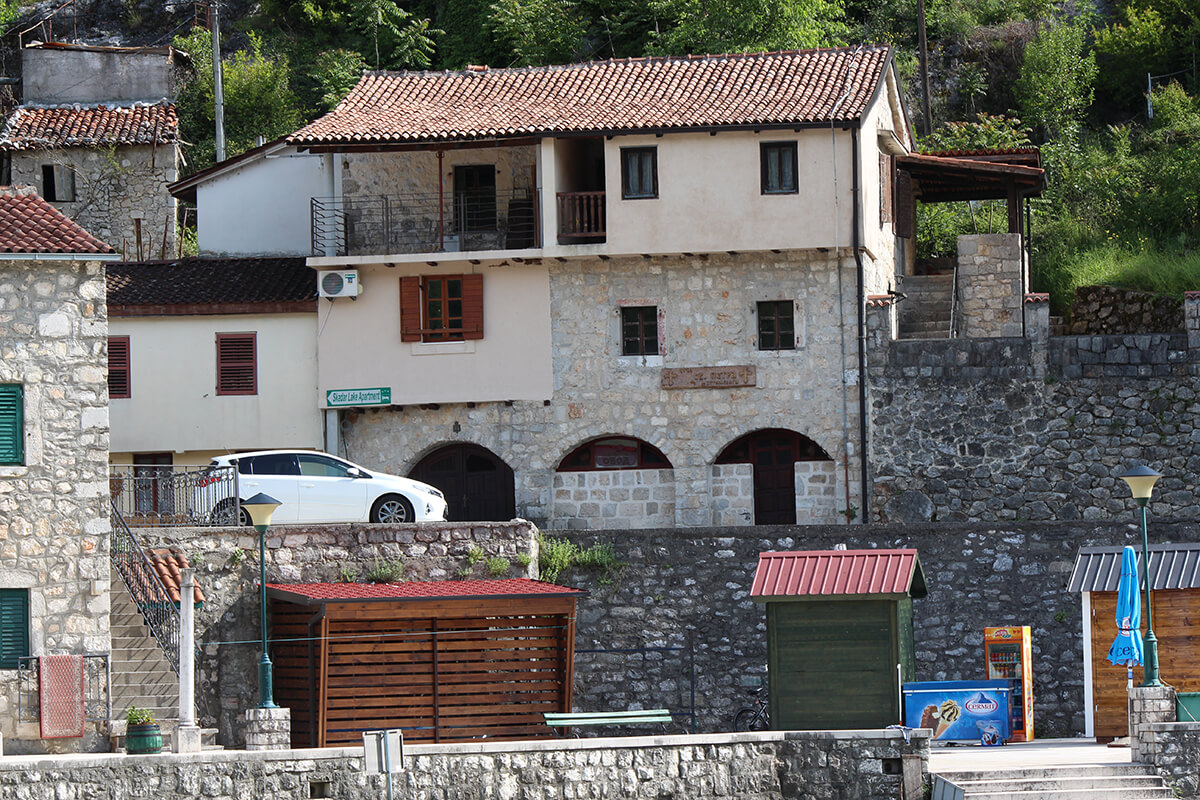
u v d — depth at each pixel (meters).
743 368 53.56
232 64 85.06
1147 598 36.81
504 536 46.34
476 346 54.94
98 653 40.28
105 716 39.94
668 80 56.59
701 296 54.06
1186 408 50.81
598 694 46.69
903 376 52.62
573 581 47.28
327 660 42.19
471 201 57.00
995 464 51.75
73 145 68.75
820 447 53.81
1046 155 77.06
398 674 42.81
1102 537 46.19
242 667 43.84
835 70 56.03
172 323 55.62
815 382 53.22
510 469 55.53
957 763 37.25
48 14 92.69
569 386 54.53
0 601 39.94
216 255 60.06
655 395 54.12
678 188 53.38
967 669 46.19
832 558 39.41
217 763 34.66
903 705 41.25
